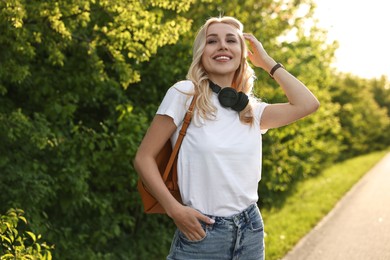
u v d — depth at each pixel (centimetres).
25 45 567
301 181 1736
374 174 2047
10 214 439
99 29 651
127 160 711
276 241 822
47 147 664
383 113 4259
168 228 891
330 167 2331
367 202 1284
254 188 282
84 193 702
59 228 703
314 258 746
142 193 284
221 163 271
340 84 3347
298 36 1252
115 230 733
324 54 1287
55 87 718
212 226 273
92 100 767
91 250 695
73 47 668
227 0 1089
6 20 533
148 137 277
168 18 771
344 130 3203
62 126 716
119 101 788
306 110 292
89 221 746
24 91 716
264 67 309
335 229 952
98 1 652
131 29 632
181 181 275
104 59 772
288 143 1262
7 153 616
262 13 1209
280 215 1092
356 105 3391
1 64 585
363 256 751
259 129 287
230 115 279
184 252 278
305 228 946
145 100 861
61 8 583
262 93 1070
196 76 282
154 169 272
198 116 274
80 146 679
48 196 652
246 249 281
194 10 1018
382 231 916
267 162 1162
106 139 702
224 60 285
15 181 604
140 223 847
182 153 275
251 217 280
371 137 3831
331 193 1447
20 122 590
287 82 297
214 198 272
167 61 827
